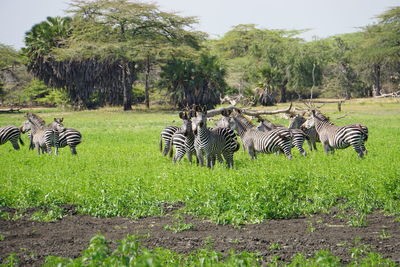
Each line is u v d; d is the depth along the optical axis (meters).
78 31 165.88
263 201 26.12
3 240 22.17
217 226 24.17
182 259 18.88
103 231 23.50
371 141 59.50
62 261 15.57
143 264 14.44
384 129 79.00
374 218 25.50
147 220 25.50
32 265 18.75
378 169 34.19
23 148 61.75
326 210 26.70
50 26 168.50
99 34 165.75
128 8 165.62
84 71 165.00
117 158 46.50
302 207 27.00
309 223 24.59
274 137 42.34
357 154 46.50
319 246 20.70
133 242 16.20
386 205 27.02
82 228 24.06
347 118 111.75
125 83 162.00
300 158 42.88
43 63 164.25
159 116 139.88
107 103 174.12
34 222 25.11
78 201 28.25
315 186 29.52
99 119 131.25
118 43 157.88
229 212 24.77
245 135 44.22
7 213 26.27
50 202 28.12
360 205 26.61
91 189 29.53
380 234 22.58
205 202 26.50
